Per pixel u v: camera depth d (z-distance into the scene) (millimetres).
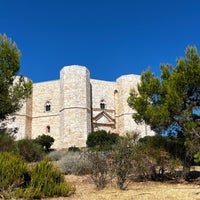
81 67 49000
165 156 14352
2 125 19094
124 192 10359
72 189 10055
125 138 13758
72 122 46000
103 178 11680
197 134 12422
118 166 11531
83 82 48344
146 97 15008
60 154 26281
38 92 51875
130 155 12258
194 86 13805
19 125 47562
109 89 52688
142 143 14578
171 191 10508
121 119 50344
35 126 50281
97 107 50844
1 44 14648
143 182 13641
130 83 51000
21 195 8641
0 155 9758
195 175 15422
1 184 8727
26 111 49250
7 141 19297
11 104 14242
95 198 9086
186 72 13727
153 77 15734
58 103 50219
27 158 22203
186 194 9734
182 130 14250
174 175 14414
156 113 13625
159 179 14375
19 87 14719
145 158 13977
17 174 9086
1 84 13898
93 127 49188
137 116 15445
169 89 13547
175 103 13164
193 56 14055
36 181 9359
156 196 9375
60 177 10297
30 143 23594
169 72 15109
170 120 13594
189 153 13594
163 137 15203
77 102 46969
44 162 10047
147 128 48219
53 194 9336
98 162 11719
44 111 50594
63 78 48719
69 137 45438
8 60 14492
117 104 52375
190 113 13305
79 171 16031
